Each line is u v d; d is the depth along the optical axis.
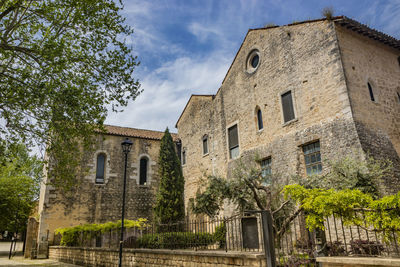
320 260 5.84
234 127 18.23
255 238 7.73
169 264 9.96
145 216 22.61
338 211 6.30
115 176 22.50
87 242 16.73
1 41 11.23
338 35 12.77
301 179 10.48
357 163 9.68
